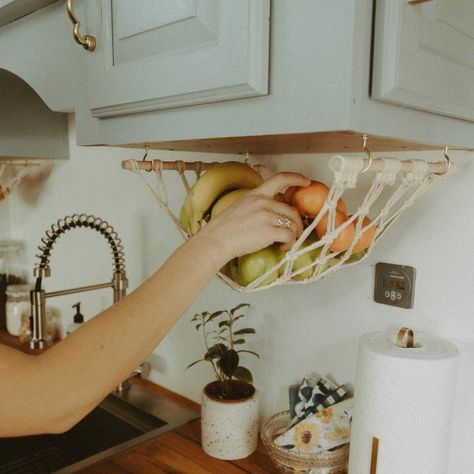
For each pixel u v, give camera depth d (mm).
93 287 1200
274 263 633
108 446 1149
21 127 1386
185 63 558
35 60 828
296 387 954
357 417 716
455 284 768
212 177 696
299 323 977
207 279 547
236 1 495
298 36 475
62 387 461
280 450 826
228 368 944
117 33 645
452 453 805
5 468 1046
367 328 877
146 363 1239
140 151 1255
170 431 1042
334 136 555
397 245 825
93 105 708
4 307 1726
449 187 757
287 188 706
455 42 555
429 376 650
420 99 515
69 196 1539
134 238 1326
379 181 570
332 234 568
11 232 1858
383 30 455
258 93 505
